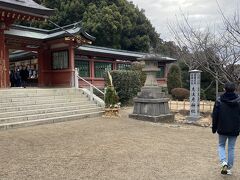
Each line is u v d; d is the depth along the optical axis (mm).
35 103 14289
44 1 35375
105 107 15484
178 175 6113
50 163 6793
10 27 19172
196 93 13938
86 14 34594
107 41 35156
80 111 14805
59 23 34969
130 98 20344
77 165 6672
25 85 25391
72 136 9945
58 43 20391
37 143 8820
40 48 21359
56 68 20875
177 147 8664
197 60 14164
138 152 7953
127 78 19844
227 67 13172
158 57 14562
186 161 7168
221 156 6191
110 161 7039
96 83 24516
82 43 19969
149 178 5898
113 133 10633
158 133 10930
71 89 17625
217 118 6168
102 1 36000
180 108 19469
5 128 11211
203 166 6773
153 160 7203
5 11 16406
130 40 37562
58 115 13695
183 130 11828
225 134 6082
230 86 6117
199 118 14000
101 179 5781
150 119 13961
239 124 6035
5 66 18016
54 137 9742
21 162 6848
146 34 38812
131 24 37156
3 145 8531
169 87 29000
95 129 11398
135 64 23094
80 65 23594
